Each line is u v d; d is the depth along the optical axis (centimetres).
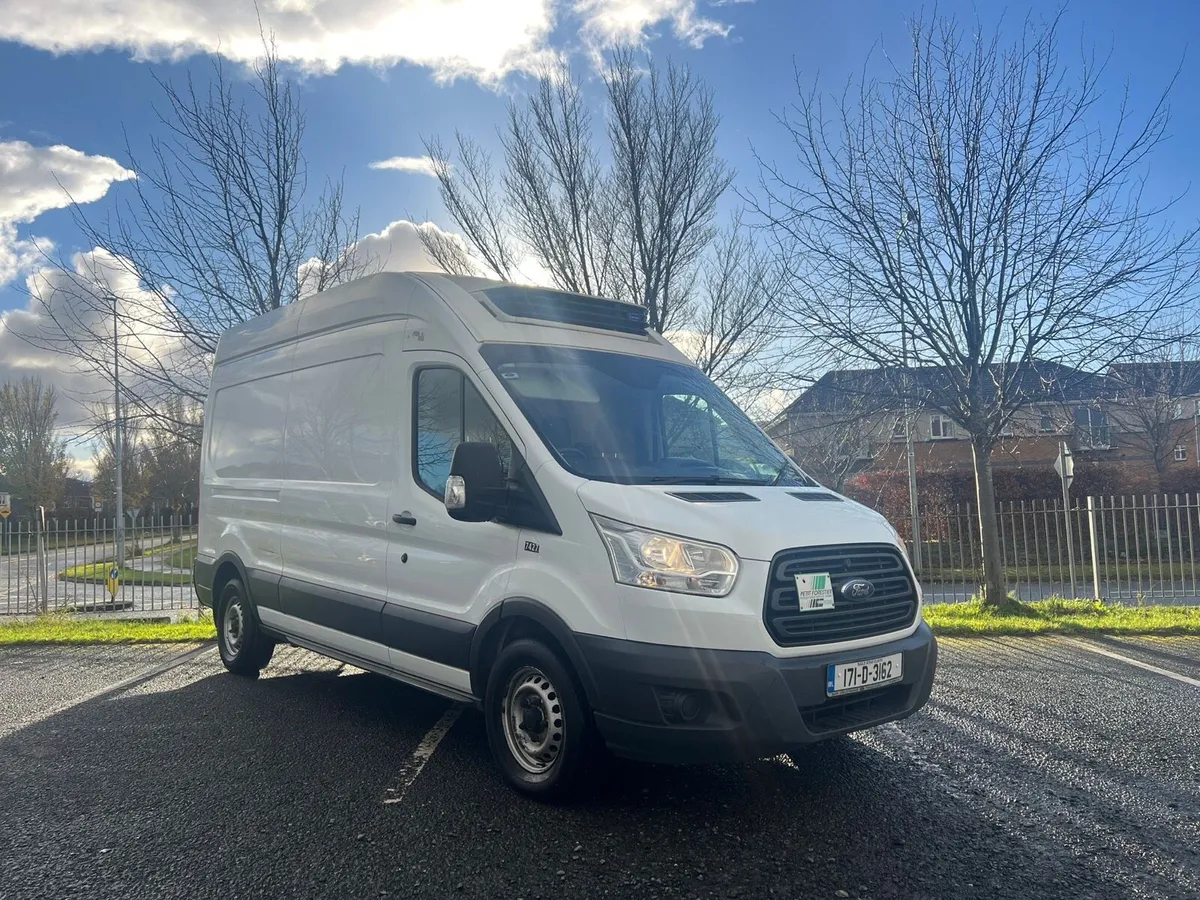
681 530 378
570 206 1155
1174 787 436
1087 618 1007
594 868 344
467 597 453
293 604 609
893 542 436
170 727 559
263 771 467
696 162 1142
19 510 5138
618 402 485
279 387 654
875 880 334
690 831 380
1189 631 923
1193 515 1644
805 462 1614
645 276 1142
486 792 429
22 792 439
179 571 1356
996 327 1055
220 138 1107
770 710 361
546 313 524
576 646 387
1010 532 1744
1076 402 1223
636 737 371
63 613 1249
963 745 506
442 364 488
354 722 567
